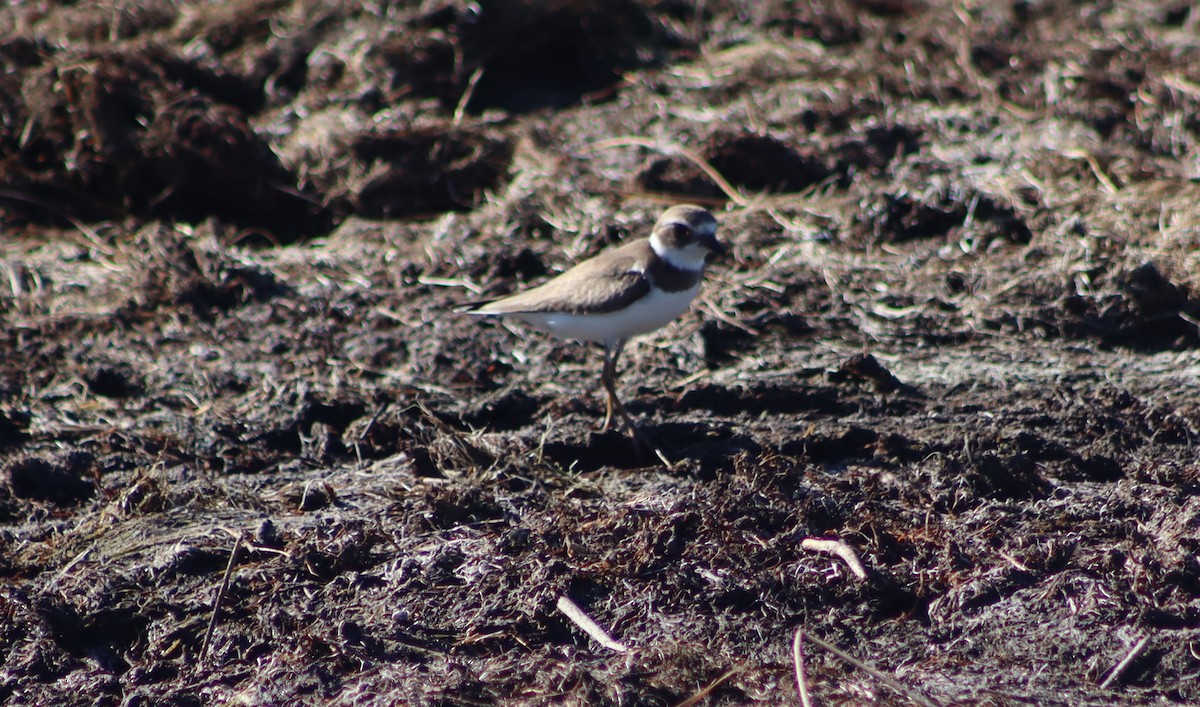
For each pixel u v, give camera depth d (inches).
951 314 510.6
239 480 403.9
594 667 306.3
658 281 406.0
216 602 336.2
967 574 336.8
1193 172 599.2
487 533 358.9
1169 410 421.7
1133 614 318.7
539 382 464.1
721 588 331.3
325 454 419.5
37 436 431.8
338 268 557.0
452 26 725.3
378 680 306.3
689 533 352.2
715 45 783.1
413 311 516.7
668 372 468.8
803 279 535.2
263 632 327.9
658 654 306.3
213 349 489.4
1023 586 331.9
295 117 676.7
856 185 609.9
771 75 725.3
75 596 341.7
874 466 397.4
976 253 551.5
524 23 735.1
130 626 335.3
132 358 482.9
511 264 547.5
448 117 678.5
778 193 617.3
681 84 723.4
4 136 626.5
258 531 364.8
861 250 564.7
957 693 293.9
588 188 610.5
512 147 651.5
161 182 614.5
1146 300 490.0
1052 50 747.4
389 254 565.9
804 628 321.7
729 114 678.5
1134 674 303.4
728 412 440.5
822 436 410.3
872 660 311.0
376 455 420.2
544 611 327.6
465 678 303.7
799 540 349.1
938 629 320.5
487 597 332.8
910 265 546.9
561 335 420.5
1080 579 330.6
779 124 665.6
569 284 414.3
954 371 465.7
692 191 611.2
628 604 330.0
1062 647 311.7
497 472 394.0
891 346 488.4
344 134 639.8
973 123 661.3
